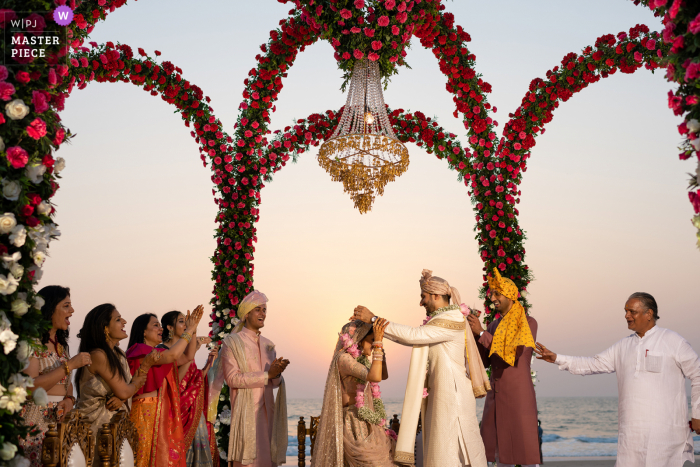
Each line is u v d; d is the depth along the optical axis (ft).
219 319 20.99
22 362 9.23
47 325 9.68
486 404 16.81
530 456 15.83
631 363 14.47
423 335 13.82
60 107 10.42
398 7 16.33
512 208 20.63
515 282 20.11
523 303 19.92
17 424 9.27
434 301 14.78
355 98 18.16
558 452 69.97
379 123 18.07
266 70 21.53
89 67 19.61
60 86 10.77
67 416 9.01
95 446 10.12
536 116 20.80
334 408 13.65
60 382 11.69
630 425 14.14
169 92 21.22
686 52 9.04
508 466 17.07
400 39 16.85
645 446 13.83
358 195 18.95
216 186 21.88
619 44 19.72
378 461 13.07
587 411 134.51
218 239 21.54
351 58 17.44
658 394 13.98
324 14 16.78
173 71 21.22
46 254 9.81
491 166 20.81
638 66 19.77
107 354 12.37
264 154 22.40
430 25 18.83
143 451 13.74
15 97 9.73
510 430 16.06
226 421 19.43
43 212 9.89
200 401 17.08
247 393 17.21
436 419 13.80
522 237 20.59
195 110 21.77
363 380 13.48
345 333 14.21
